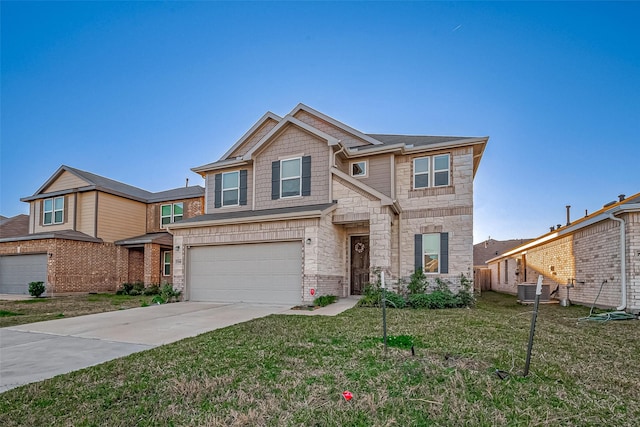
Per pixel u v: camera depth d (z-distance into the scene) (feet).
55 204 70.79
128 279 70.13
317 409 11.14
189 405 11.67
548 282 55.36
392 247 45.09
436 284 42.39
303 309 34.60
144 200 75.31
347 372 14.48
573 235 46.47
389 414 10.75
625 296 33.83
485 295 67.05
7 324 28.58
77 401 12.23
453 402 11.44
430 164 45.01
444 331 22.53
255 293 40.37
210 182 53.26
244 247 41.73
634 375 14.30
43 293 58.59
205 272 43.62
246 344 19.67
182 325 26.91
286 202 44.52
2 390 13.65
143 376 14.66
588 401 11.56
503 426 9.95
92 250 65.05
